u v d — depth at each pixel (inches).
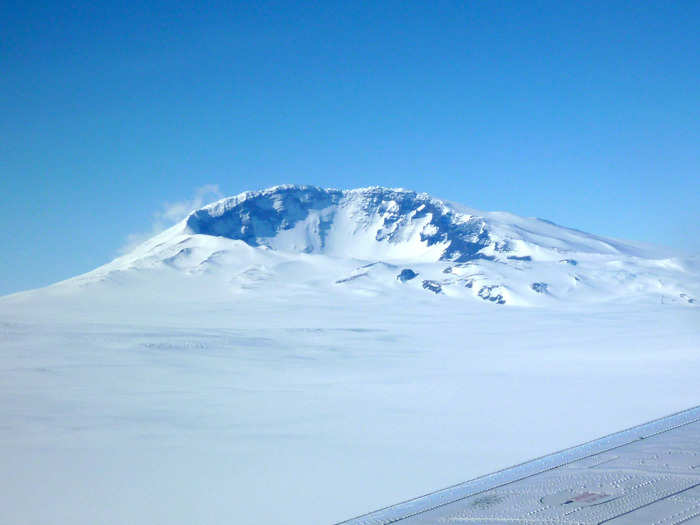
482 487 1171.3
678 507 1035.9
